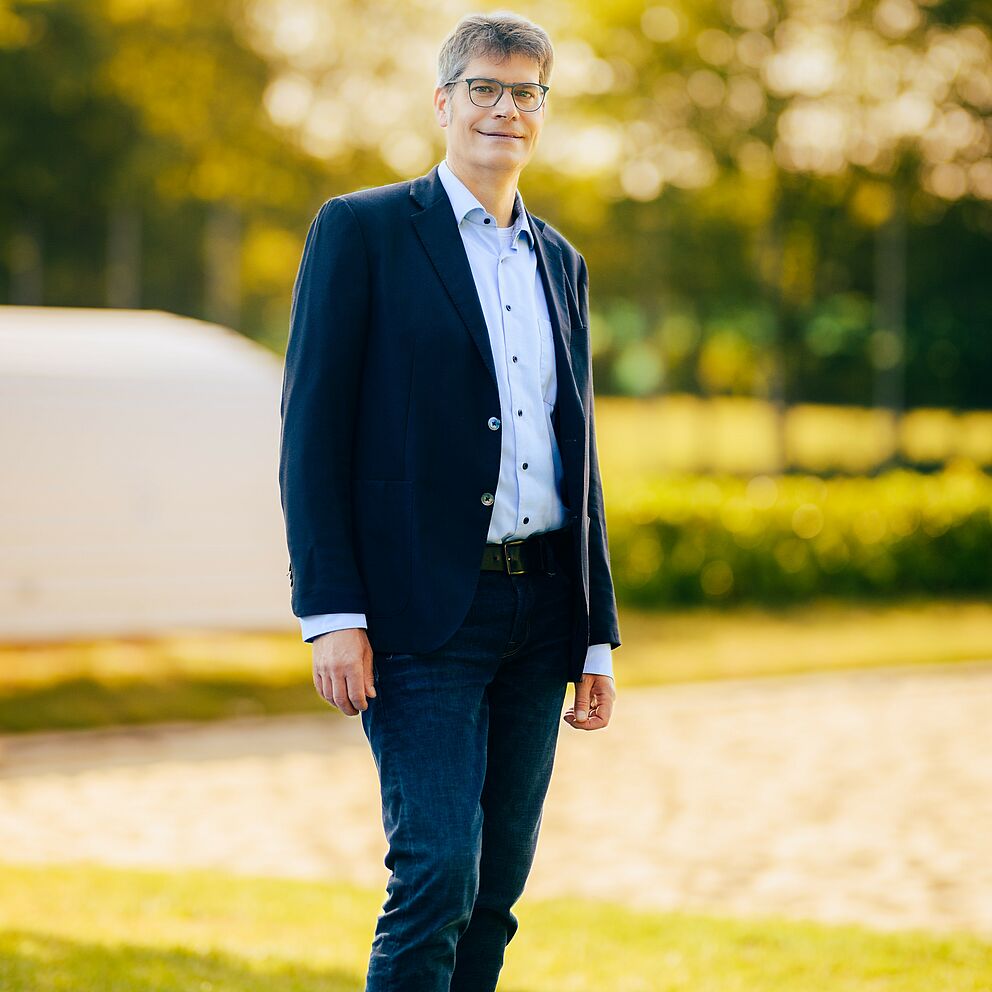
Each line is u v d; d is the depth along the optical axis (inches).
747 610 1010.1
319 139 2506.2
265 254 3011.8
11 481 632.4
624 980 300.7
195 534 664.4
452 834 173.8
